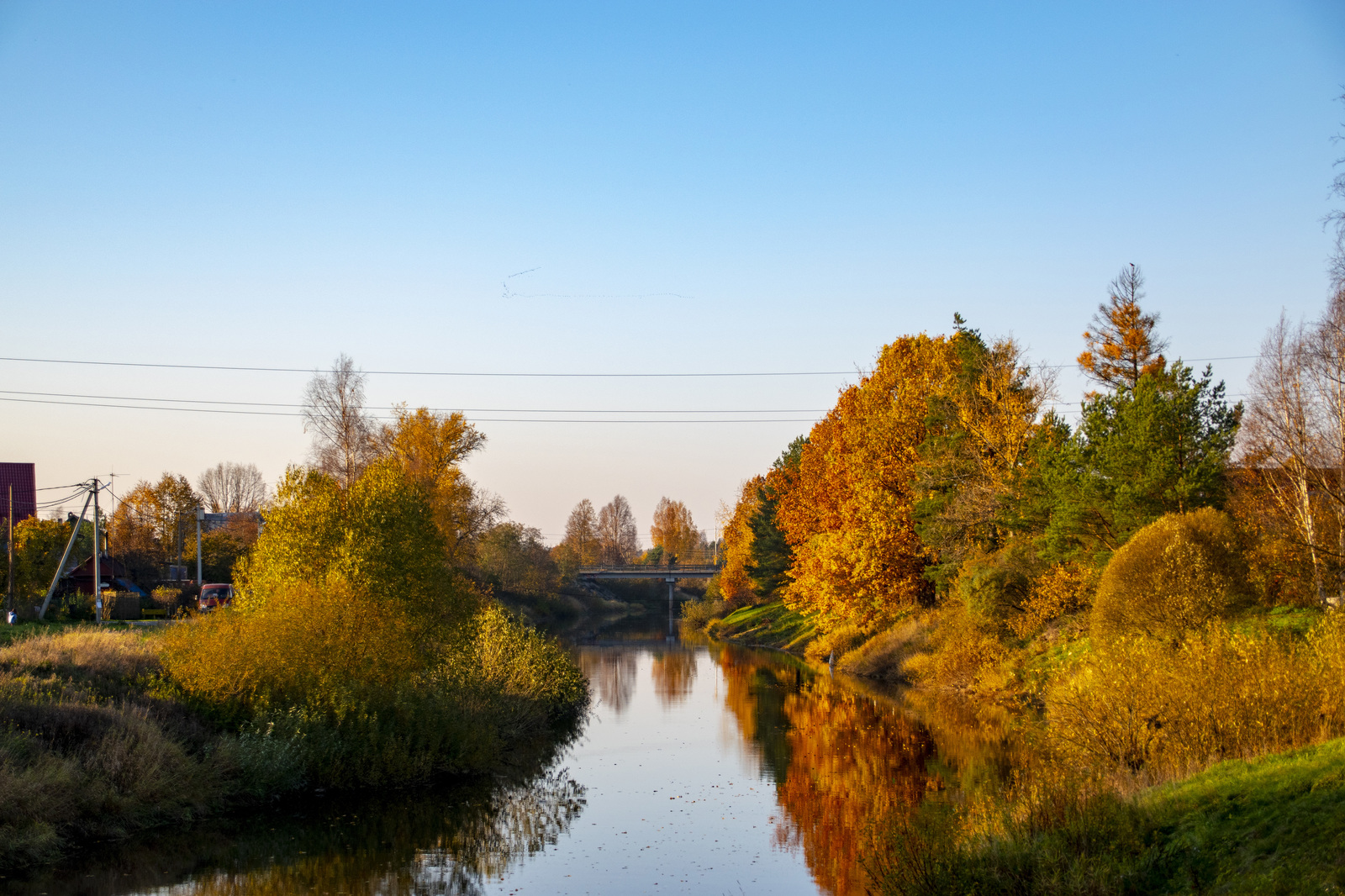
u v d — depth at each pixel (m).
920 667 37.81
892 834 13.61
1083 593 30.05
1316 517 28.58
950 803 17.70
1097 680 17.12
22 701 18.55
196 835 17.97
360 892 15.16
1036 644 30.98
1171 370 28.64
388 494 27.98
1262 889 8.89
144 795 17.66
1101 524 29.45
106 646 25.16
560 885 15.40
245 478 127.25
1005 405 36.44
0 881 15.09
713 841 17.89
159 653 24.31
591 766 25.02
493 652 31.53
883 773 22.47
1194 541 21.62
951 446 37.88
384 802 20.77
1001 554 34.78
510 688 30.11
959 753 23.97
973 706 30.95
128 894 14.77
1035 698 27.23
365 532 27.11
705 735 29.83
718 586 106.38
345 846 17.62
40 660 22.61
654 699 38.91
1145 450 27.09
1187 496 26.06
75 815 16.62
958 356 41.66
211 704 21.72
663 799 21.20
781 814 19.75
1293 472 28.34
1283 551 26.48
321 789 21.16
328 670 22.83
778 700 37.44
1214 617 19.95
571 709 34.62
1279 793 10.84
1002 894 10.54
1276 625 21.08
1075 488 29.72
